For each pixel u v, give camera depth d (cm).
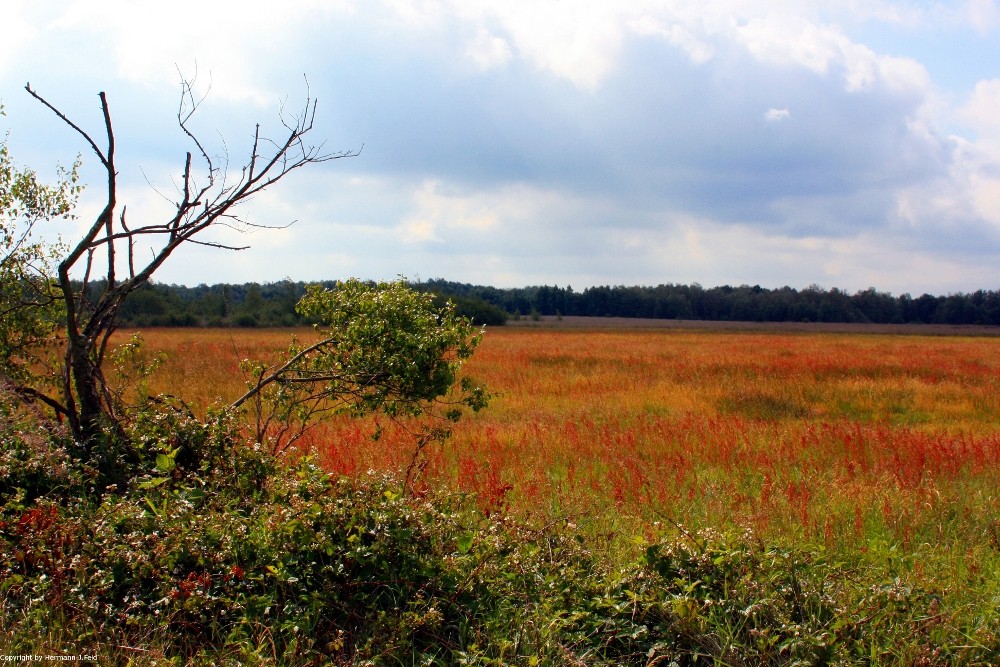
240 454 583
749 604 424
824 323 12081
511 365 2467
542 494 712
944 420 1413
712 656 386
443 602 424
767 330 9050
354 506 463
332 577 430
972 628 430
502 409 1458
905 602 436
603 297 13662
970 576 527
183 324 5844
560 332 7119
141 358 806
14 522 473
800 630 396
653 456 931
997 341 5738
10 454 547
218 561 437
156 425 598
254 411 982
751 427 1177
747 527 565
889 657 397
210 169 650
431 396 724
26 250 758
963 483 772
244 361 753
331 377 711
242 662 369
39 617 396
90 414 628
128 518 471
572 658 379
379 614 404
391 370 680
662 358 2891
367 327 686
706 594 431
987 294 12431
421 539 455
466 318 723
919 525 639
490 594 435
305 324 5759
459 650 389
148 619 395
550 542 505
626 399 1605
